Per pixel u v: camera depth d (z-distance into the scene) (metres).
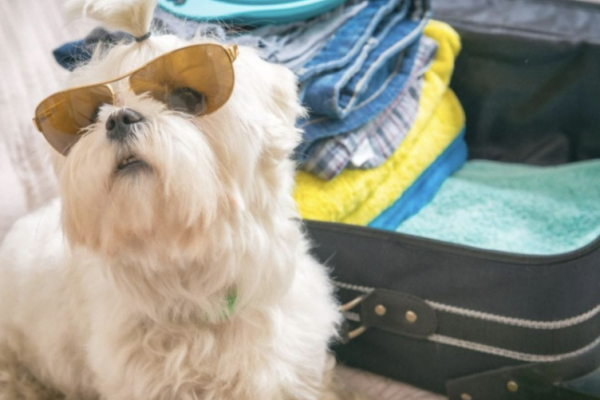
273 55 1.03
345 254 0.95
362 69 1.10
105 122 0.65
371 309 0.95
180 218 0.67
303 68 1.04
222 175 0.69
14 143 1.16
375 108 1.12
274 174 0.75
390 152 1.16
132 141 0.64
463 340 0.92
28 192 1.13
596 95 1.26
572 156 1.33
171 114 0.67
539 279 0.84
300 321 0.84
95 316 0.80
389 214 1.17
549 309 0.85
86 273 0.83
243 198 0.71
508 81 1.31
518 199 1.23
